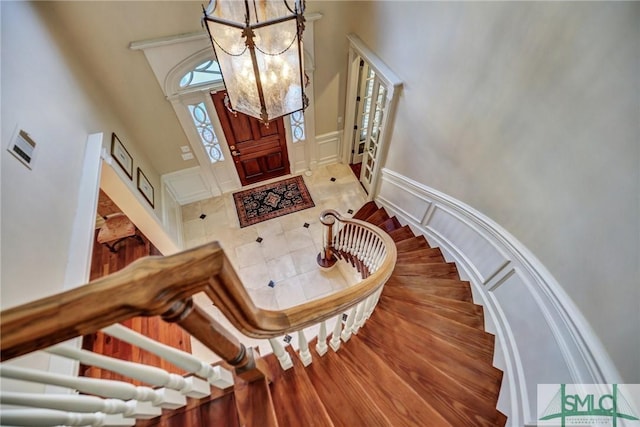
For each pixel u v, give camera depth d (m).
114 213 3.65
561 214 1.67
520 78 1.75
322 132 4.66
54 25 2.35
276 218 4.45
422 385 1.88
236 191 4.82
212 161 4.33
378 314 2.38
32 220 1.39
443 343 2.17
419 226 3.53
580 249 1.57
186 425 1.02
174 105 3.40
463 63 2.16
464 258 2.79
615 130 1.30
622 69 1.23
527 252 1.99
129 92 3.15
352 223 3.00
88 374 2.34
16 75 1.63
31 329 0.51
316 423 1.23
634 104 1.21
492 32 1.85
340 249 3.62
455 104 2.36
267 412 1.09
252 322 0.87
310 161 4.97
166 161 4.03
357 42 3.46
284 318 1.05
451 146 2.56
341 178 4.98
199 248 0.63
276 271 3.89
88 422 0.81
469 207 2.55
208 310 3.31
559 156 1.61
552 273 1.80
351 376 1.60
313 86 3.95
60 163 1.81
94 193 2.01
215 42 2.00
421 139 2.97
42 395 0.70
